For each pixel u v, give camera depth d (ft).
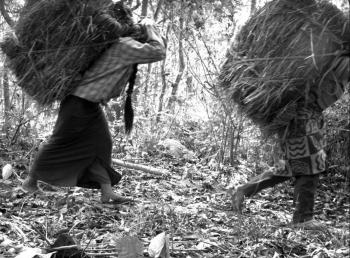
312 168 15.23
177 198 18.26
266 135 15.78
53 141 14.88
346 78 13.89
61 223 14.47
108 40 14.37
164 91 28.99
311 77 13.85
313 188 15.52
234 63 15.11
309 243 14.37
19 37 14.55
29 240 13.12
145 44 14.48
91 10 14.29
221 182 21.01
